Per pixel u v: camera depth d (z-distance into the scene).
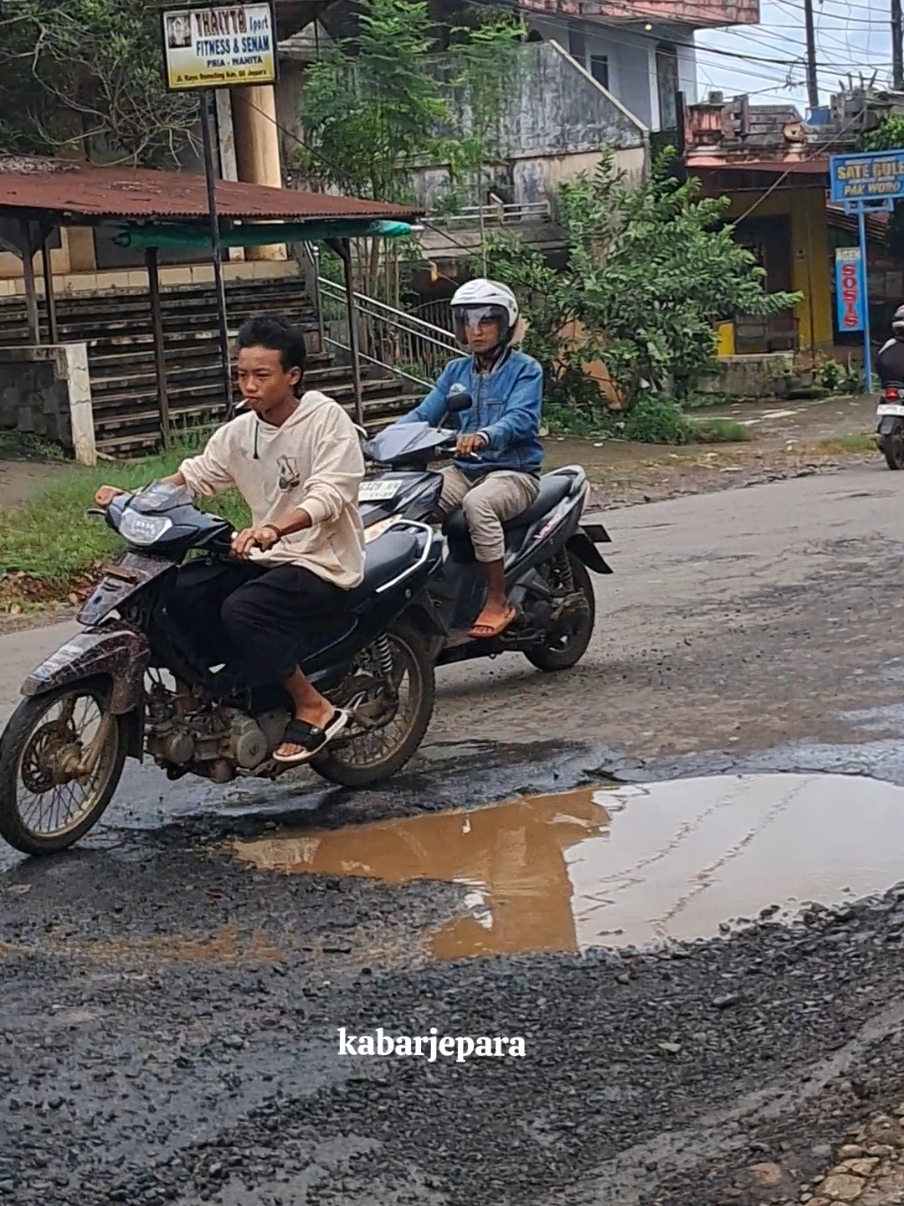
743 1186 3.26
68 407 17.08
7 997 4.43
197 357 20.64
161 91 22.14
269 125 24.64
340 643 6.02
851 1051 3.81
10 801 5.51
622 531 13.52
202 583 5.79
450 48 27.20
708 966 4.43
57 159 21.05
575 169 29.39
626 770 6.36
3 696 8.38
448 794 6.18
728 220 34.47
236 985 4.45
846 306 31.61
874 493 15.05
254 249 23.94
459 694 7.75
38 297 20.17
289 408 5.75
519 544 7.55
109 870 5.50
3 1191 3.38
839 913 4.71
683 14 39.44
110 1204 3.33
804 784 6.06
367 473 6.96
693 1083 3.75
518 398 7.31
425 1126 3.62
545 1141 3.53
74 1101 3.78
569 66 29.20
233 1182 3.41
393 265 24.75
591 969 4.46
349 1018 4.20
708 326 24.55
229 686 5.83
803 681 7.53
